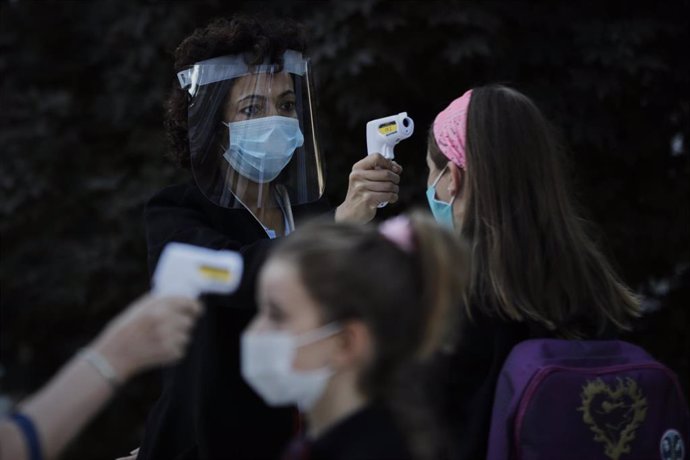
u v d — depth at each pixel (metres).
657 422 4.05
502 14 9.16
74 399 3.11
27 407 3.10
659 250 9.70
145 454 4.50
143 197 9.86
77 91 11.09
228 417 4.25
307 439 3.18
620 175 9.80
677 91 9.52
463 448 4.09
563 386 3.93
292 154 5.04
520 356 4.05
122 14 10.36
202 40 4.84
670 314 10.07
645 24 8.95
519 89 9.12
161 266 3.24
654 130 9.57
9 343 11.16
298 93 5.03
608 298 4.36
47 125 10.45
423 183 9.16
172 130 5.02
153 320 3.13
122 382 3.15
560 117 8.95
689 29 9.34
